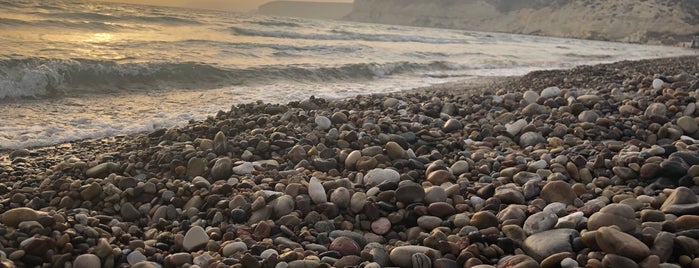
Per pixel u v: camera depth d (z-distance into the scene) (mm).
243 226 3182
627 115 5793
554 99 6758
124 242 2957
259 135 4957
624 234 2463
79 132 6215
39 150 5340
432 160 4594
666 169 3555
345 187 3676
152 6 47281
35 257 2617
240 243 2836
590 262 2371
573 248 2588
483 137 5523
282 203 3344
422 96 8320
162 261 2773
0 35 13406
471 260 2582
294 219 3221
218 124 5566
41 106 7559
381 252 2729
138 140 5473
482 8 170000
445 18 178125
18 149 5426
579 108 6113
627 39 107875
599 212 2801
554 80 11352
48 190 3748
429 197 3443
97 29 18094
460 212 3363
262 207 3320
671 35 103688
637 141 4754
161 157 4387
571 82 10852
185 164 4297
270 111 6352
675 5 111688
